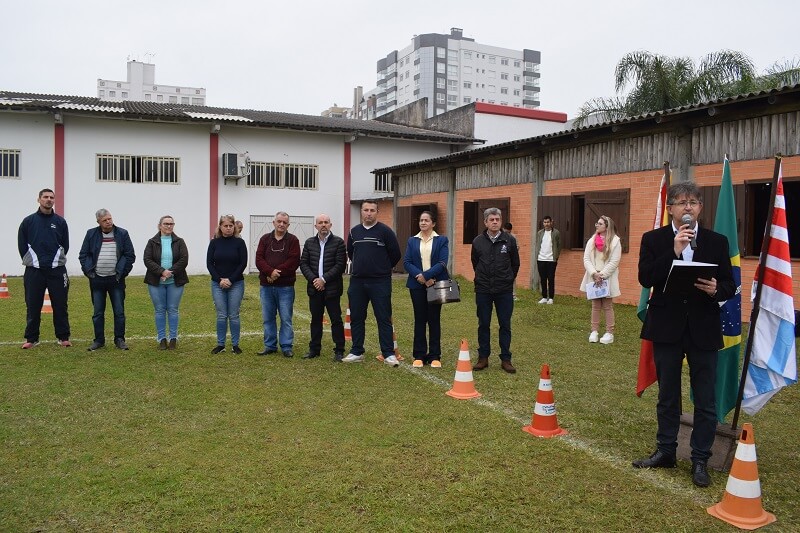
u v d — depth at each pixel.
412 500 3.81
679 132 11.41
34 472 4.18
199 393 6.05
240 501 3.77
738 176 10.51
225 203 21.27
